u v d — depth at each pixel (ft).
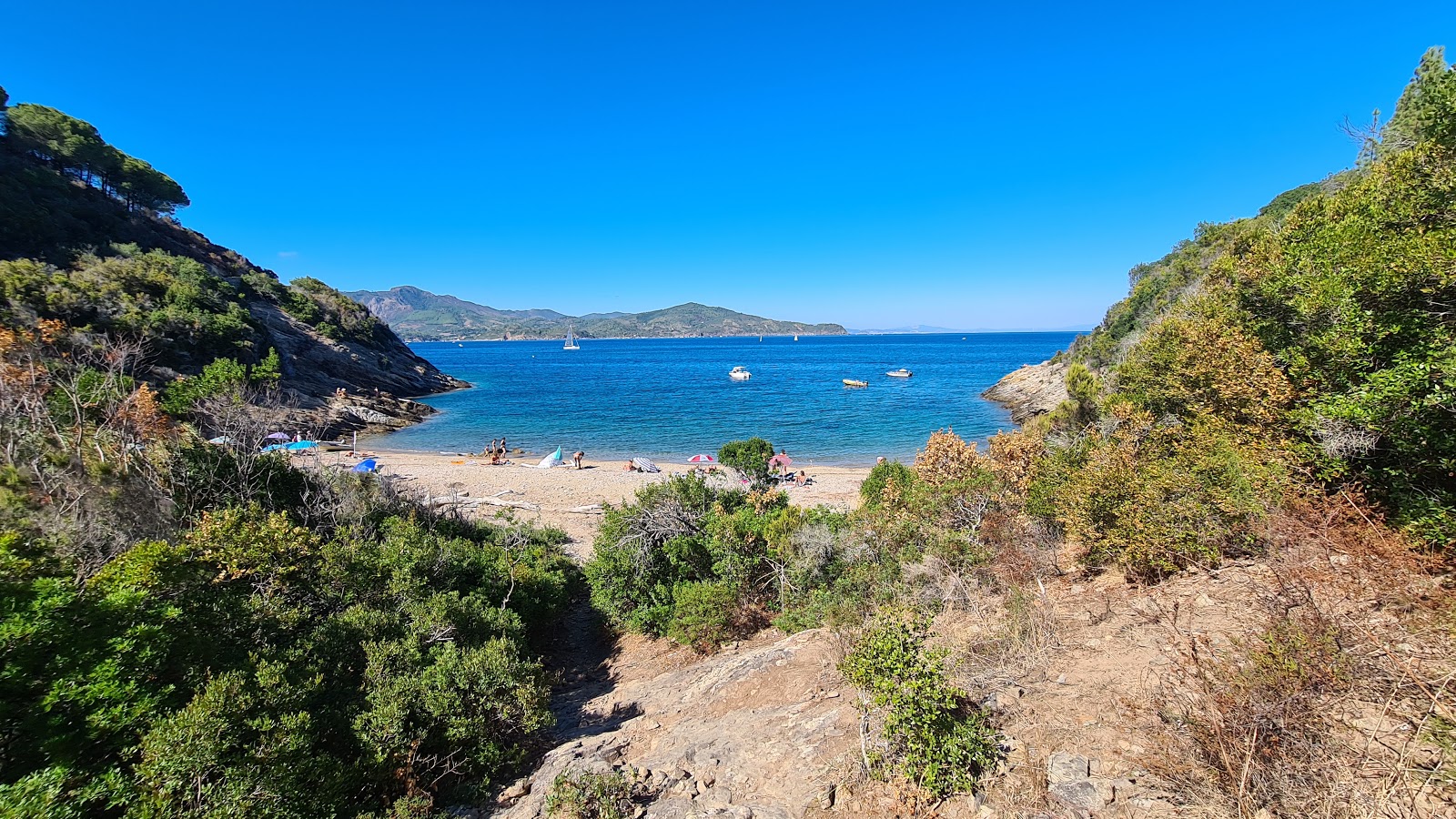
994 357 438.81
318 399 156.56
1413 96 33.09
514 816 18.30
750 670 27.09
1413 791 9.86
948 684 16.80
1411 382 17.90
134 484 33.73
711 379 288.92
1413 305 19.94
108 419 37.22
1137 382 39.06
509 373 330.13
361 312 246.47
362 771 19.40
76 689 16.19
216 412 58.29
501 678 23.54
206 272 180.34
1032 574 26.30
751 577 39.70
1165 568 21.70
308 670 22.34
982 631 22.35
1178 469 22.80
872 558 34.50
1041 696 16.70
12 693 15.62
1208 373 27.81
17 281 112.27
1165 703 14.02
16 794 13.78
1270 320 27.86
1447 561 15.11
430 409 181.57
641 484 90.07
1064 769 13.30
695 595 35.88
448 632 27.14
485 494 82.94
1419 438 17.98
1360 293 22.07
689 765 19.24
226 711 17.28
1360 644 12.54
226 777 16.15
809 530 37.99
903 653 15.37
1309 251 27.12
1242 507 19.90
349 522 39.91
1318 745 11.25
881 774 15.21
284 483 41.81
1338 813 10.14
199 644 20.56
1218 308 32.68
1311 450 21.25
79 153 207.41
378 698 21.75
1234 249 42.63
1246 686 12.24
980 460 37.42
